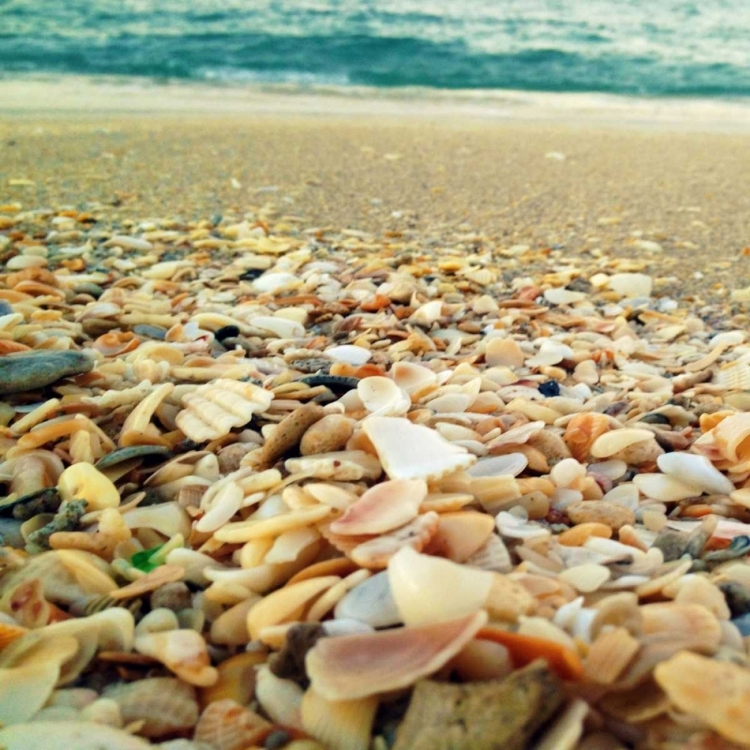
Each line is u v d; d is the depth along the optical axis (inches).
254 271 15.5
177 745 4.6
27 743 4.5
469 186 22.3
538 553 6.0
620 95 43.0
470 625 4.6
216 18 54.2
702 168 24.8
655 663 4.4
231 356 10.7
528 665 4.5
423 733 4.2
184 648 5.1
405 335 12.0
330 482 6.7
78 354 9.1
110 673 5.3
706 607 5.3
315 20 55.2
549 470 7.8
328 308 13.1
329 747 4.6
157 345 10.5
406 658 4.5
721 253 17.4
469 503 6.7
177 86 39.7
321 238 17.7
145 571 6.1
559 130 31.0
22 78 39.5
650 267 16.5
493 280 15.4
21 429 8.1
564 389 10.2
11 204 19.1
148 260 15.8
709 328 13.5
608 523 6.8
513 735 4.1
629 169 24.6
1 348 9.4
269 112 33.2
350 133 28.6
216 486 7.0
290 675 5.0
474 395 9.3
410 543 5.5
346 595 5.3
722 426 8.2
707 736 4.2
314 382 9.2
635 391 10.2
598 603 5.1
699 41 55.9
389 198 21.0
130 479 7.6
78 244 16.7
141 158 24.0
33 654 5.2
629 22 60.9
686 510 7.3
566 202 21.0
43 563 6.0
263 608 5.3
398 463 6.6
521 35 55.3
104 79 40.5
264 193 21.0
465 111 35.9
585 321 13.3
